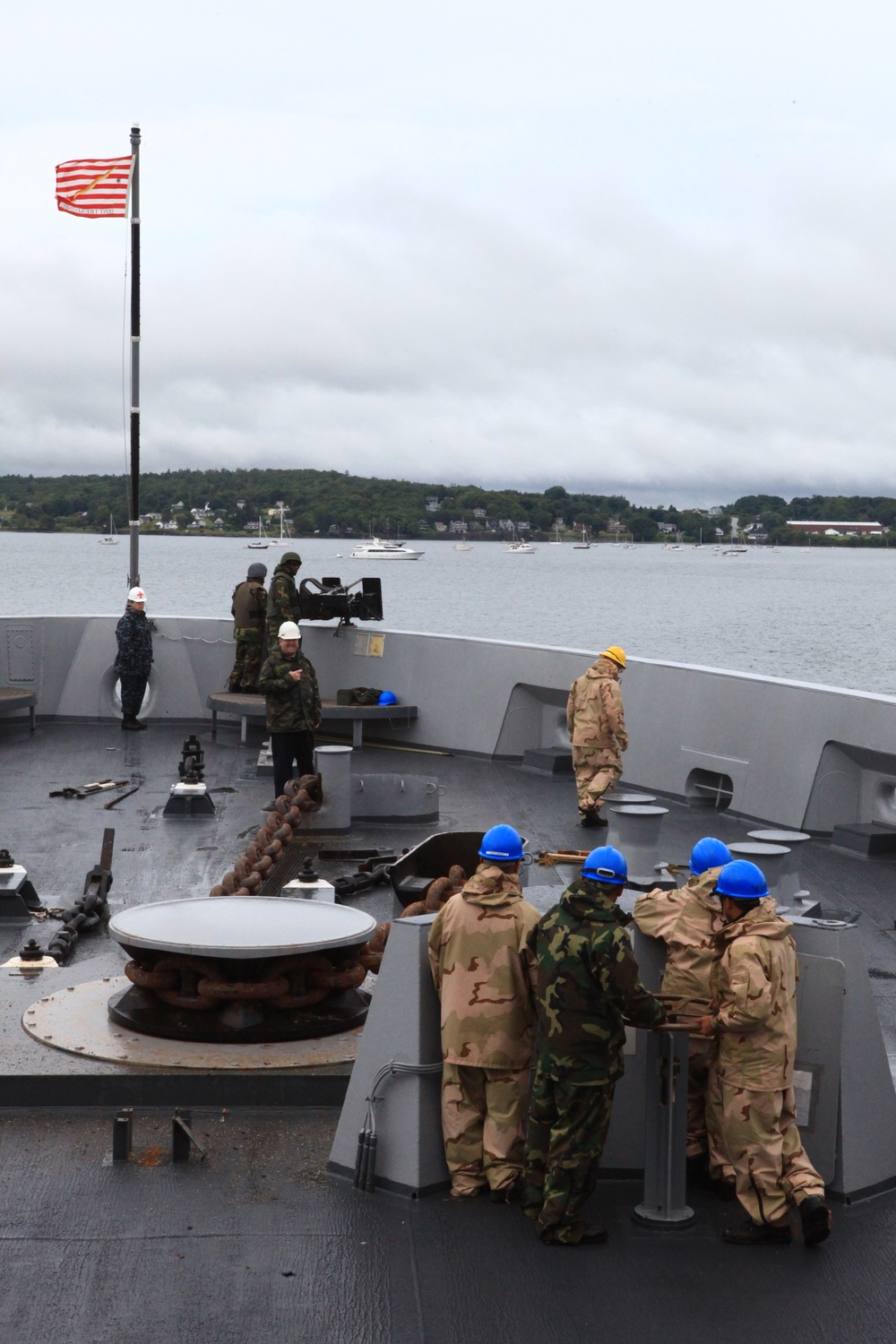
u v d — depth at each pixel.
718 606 134.88
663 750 14.03
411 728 16.83
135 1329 4.46
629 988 4.89
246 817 12.80
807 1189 5.04
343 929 6.82
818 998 5.38
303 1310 4.59
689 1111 5.62
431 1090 5.40
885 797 12.43
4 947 8.66
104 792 13.92
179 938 6.63
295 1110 6.14
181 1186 5.42
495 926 5.30
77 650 18.31
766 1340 4.46
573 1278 4.82
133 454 19.39
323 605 17.11
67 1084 6.11
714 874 5.67
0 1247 4.94
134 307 19.52
